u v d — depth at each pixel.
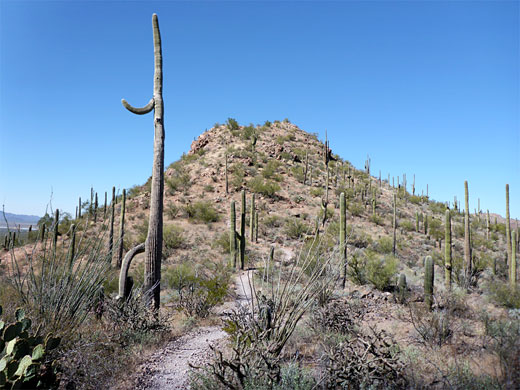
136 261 23.67
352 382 4.20
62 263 5.96
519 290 10.29
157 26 10.60
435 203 58.62
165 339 7.78
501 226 44.91
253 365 4.34
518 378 3.74
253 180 45.94
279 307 5.31
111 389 4.75
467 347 5.49
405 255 28.94
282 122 80.81
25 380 3.57
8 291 5.54
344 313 7.45
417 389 4.19
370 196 52.38
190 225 35.66
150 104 10.37
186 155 59.06
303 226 31.94
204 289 11.50
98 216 28.84
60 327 4.98
